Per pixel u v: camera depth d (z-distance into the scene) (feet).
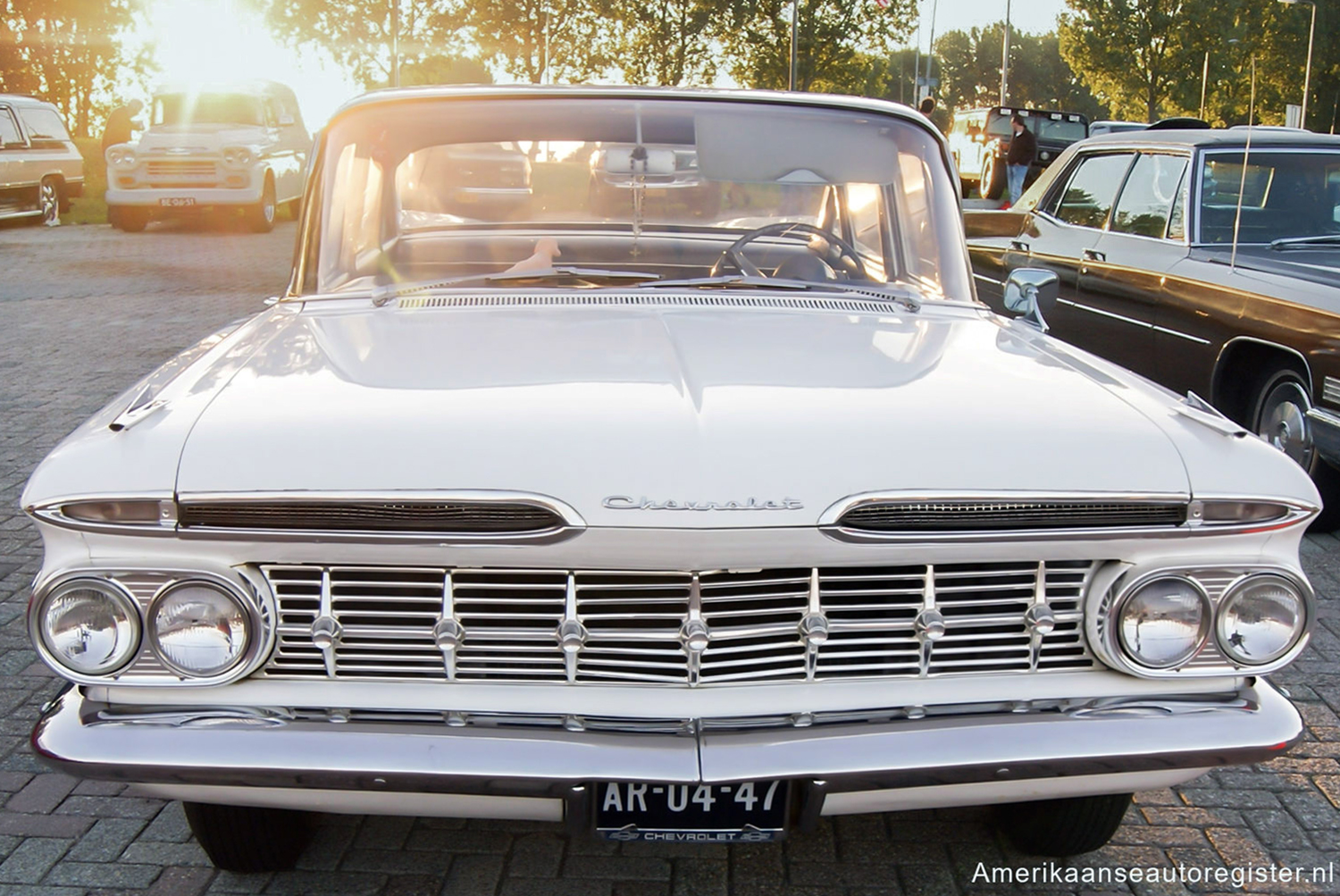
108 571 6.99
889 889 9.12
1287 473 7.45
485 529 6.88
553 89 11.18
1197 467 7.34
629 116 11.07
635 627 7.06
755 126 11.09
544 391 7.68
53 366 27.09
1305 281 16.88
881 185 11.14
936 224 11.24
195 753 6.91
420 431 7.14
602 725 7.07
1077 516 7.17
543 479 6.84
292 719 7.10
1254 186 19.71
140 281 41.52
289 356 8.55
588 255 11.37
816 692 7.16
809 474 6.94
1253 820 10.19
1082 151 23.15
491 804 7.16
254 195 56.39
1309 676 12.98
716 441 7.07
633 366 8.19
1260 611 7.39
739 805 7.18
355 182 11.17
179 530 6.85
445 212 11.31
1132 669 7.32
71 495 6.88
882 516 6.99
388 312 9.91
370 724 7.07
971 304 10.86
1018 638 7.38
